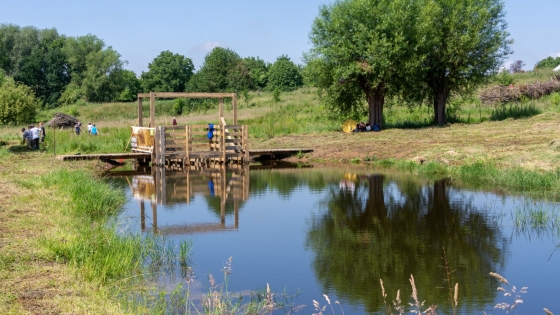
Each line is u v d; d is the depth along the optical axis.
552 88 45.06
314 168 25.17
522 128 30.41
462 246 11.70
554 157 20.30
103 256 9.47
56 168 21.38
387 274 10.00
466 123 36.81
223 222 14.14
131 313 7.29
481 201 16.17
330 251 11.43
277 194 18.38
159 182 21.22
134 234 12.12
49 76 96.19
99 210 14.40
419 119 40.59
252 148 30.89
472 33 35.66
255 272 10.07
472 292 9.01
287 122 42.00
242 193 18.61
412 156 25.39
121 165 27.38
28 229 10.83
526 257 10.87
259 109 54.75
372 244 11.95
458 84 37.22
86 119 68.31
